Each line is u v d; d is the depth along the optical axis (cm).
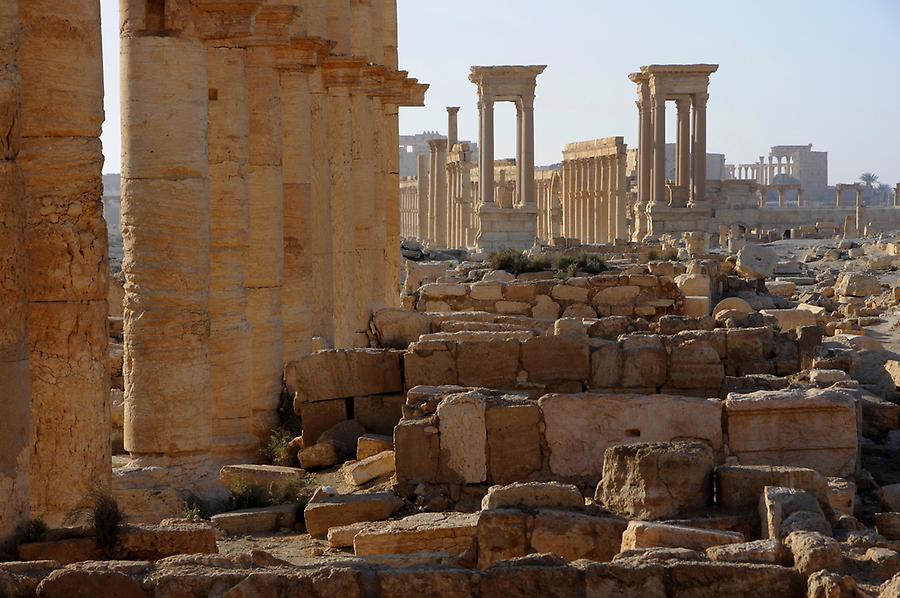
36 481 1355
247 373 2025
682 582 951
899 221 10094
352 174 3059
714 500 1255
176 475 1642
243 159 2025
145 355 1666
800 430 1541
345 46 2964
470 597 941
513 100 8644
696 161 9119
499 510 1193
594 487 1553
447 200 11212
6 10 1124
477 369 1964
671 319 2586
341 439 1959
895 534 1290
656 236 8644
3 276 1130
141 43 1662
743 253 4591
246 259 2228
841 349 2414
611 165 9756
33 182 1342
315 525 1463
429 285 3466
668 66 9038
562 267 4794
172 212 1669
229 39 1708
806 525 1085
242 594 923
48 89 1343
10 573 956
